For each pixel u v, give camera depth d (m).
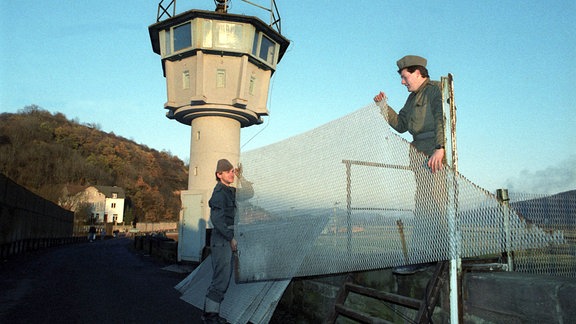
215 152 14.20
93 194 88.00
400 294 3.46
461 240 2.67
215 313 4.35
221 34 13.67
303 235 3.96
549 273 2.71
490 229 2.59
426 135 3.24
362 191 3.19
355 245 3.38
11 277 9.93
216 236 4.49
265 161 4.43
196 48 13.52
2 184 15.72
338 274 4.29
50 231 32.09
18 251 19.56
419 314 2.84
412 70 3.35
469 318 2.75
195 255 12.55
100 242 46.22
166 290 7.78
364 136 3.16
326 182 3.53
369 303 3.87
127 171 107.69
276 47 15.52
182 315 5.61
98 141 112.00
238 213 4.78
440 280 2.88
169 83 14.64
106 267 12.71
